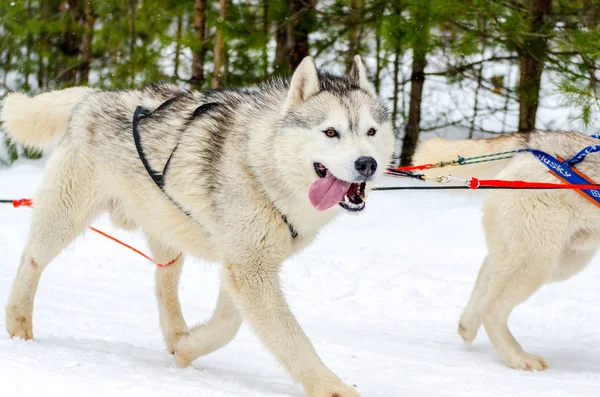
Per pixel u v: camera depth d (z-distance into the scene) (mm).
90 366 4023
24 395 3389
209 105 4605
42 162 15070
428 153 6457
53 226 4988
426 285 7891
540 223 5730
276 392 4109
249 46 12367
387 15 11102
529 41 11758
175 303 5199
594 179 5750
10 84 16547
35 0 15516
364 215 11078
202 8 13242
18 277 4977
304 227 4398
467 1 10898
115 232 9539
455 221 10641
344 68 14055
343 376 4734
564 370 5383
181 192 4551
